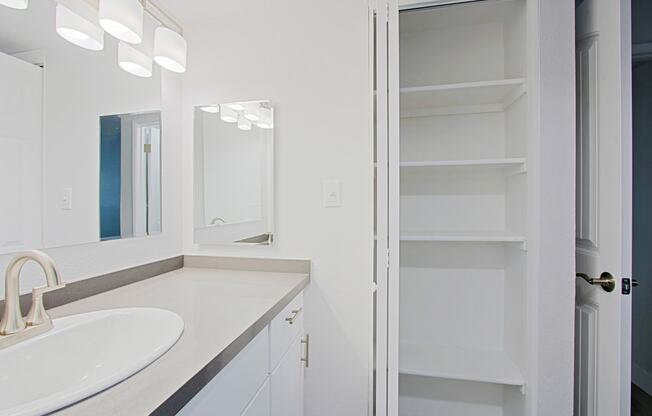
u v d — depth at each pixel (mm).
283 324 1179
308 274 1544
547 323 1192
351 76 1512
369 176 1492
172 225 1647
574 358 1288
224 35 1653
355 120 1507
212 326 879
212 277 1477
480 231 1545
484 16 1509
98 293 1205
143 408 525
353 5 1512
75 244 1148
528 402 1244
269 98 1601
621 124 1104
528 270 1248
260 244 1610
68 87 1126
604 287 1118
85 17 1129
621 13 1178
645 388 1959
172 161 1649
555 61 1184
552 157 1186
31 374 716
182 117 1711
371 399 1483
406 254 1671
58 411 512
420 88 1374
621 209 1081
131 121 1404
